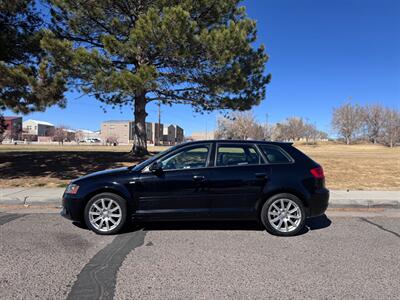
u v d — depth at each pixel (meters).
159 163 6.77
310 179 6.79
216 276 4.63
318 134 124.38
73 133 118.56
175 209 6.70
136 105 20.02
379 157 26.67
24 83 13.49
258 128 92.62
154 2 15.94
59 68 14.52
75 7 16.52
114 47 14.45
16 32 15.14
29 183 12.29
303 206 6.73
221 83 16.48
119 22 16.23
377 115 94.31
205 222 7.60
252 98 18.53
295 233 6.64
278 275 4.68
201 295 4.07
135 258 5.32
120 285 4.33
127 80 13.68
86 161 17.62
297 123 109.44
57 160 17.88
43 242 6.09
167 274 4.69
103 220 6.68
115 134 130.88
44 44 13.95
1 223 7.47
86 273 4.70
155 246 5.92
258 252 5.63
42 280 4.46
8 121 112.50
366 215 8.59
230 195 6.71
